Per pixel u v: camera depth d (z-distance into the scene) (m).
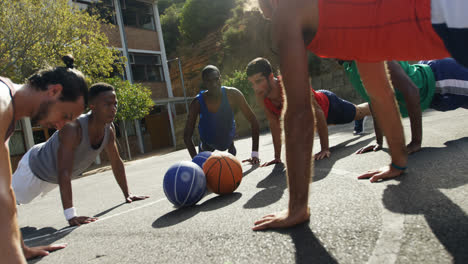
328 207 1.71
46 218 3.72
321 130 3.70
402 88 2.71
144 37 22.98
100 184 6.99
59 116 1.42
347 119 4.77
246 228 1.65
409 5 1.09
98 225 2.58
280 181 2.94
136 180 6.32
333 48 1.27
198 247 1.54
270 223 1.56
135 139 21.41
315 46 1.30
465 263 0.95
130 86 17.81
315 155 3.72
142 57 22.89
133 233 2.08
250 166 4.43
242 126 21.64
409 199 1.61
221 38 32.91
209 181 2.76
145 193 4.19
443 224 1.24
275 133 4.03
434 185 1.77
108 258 1.67
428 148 2.87
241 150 8.14
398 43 1.16
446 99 3.31
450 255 1.01
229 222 1.84
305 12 1.21
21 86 1.33
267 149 6.77
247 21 29.02
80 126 2.93
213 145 4.58
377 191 1.86
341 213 1.58
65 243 2.21
